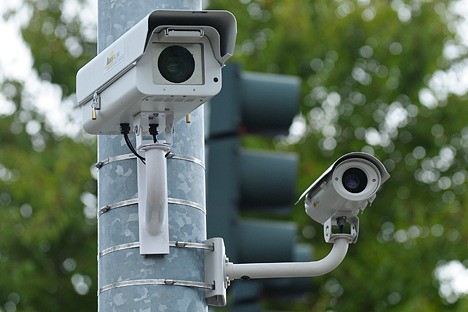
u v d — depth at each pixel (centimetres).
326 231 870
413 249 2625
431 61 2716
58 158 2606
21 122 2706
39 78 2727
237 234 934
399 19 2727
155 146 839
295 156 927
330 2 2733
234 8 2739
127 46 810
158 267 866
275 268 874
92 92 845
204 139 920
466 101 2773
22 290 2512
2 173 2594
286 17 2688
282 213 933
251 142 2688
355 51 2727
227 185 923
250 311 1005
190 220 881
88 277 2566
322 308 2630
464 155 2777
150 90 800
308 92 2742
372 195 851
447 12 2750
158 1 911
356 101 2755
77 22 2748
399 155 2775
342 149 2753
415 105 2769
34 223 2495
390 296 2616
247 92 925
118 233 875
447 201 2748
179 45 803
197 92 802
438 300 2605
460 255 2620
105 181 888
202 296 873
